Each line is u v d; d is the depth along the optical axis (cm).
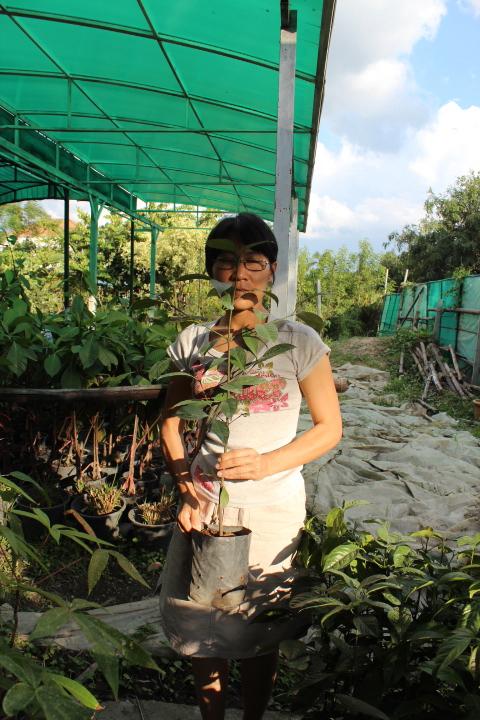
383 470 577
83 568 326
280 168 479
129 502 382
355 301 3139
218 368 166
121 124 945
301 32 500
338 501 482
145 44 621
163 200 1658
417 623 148
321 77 542
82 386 369
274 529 167
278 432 164
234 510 166
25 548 111
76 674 233
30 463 371
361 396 1026
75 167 1194
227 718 216
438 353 1237
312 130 705
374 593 154
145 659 99
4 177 1242
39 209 2117
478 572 159
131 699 223
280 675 236
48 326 382
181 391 180
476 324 1087
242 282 161
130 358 376
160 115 873
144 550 349
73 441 388
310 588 162
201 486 171
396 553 161
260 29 531
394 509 474
